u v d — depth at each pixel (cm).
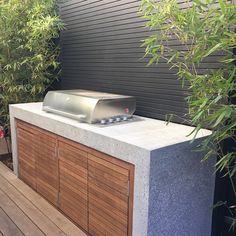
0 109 359
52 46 343
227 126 137
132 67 248
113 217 176
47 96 255
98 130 185
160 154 147
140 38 235
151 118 234
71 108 221
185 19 143
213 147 170
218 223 194
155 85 229
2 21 304
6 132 372
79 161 201
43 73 332
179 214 166
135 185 154
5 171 329
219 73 147
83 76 315
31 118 256
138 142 156
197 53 147
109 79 277
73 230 213
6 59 320
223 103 147
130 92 254
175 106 214
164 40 191
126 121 217
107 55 276
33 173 272
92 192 192
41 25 289
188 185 167
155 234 155
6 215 234
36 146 258
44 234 209
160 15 153
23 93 342
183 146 158
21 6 307
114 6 259
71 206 219
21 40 312
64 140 215
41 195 264
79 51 317
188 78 155
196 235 182
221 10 128
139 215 154
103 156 177
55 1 332
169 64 213
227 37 131
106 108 207
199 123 147
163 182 152
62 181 225
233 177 185
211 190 184
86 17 298
